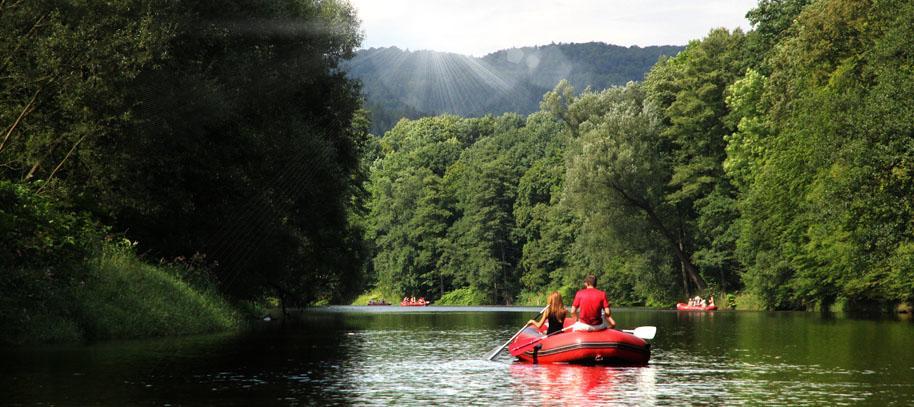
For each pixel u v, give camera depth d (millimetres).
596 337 14750
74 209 23188
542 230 96688
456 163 121000
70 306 18484
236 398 9961
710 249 66000
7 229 17062
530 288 101625
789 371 13492
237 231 30969
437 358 15844
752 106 54281
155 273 23500
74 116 20719
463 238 106188
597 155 63375
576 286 81812
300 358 15477
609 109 69312
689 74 64062
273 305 59094
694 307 62156
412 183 115250
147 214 24922
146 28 21266
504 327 30422
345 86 39781
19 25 20656
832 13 40875
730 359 15805
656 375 12844
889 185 33719
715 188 62781
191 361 14141
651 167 64125
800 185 45062
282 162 33312
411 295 112875
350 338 22438
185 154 26594
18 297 17141
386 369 13602
